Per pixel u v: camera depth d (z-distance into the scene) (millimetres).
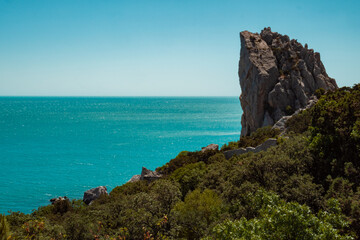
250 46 98062
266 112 91375
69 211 40656
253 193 25422
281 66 95438
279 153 33812
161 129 199000
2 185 77875
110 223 28312
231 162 50531
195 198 32250
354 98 34688
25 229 20484
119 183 80500
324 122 35812
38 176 86562
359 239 18328
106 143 144125
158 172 62469
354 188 24062
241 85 102125
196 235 25875
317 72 93875
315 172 28953
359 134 27406
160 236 21109
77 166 98625
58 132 183125
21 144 140500
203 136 166000
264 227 15523
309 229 14133
